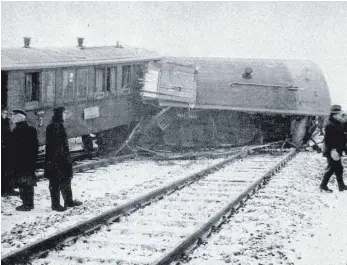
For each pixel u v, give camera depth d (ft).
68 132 54.60
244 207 34.37
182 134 70.44
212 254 23.73
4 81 43.96
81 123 57.00
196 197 37.88
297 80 72.49
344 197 38.75
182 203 35.70
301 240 26.55
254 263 22.39
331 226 29.60
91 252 23.71
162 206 34.65
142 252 23.82
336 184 44.68
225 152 67.15
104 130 64.28
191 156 65.77
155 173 52.06
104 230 28.09
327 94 72.18
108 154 65.87
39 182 44.80
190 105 68.90
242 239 26.45
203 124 70.69
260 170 52.26
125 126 70.18
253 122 71.15
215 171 51.88
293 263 22.50
